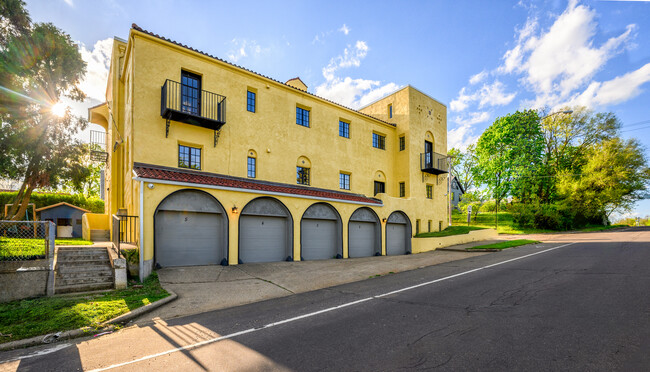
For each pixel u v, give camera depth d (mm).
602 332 4457
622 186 34000
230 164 14039
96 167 35594
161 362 4078
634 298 6113
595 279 8000
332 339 4629
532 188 36844
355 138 20078
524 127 37406
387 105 23953
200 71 13461
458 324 5086
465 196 41094
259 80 15477
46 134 17625
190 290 8227
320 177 17734
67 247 9445
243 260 12391
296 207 14062
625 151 34438
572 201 33594
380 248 17906
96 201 26812
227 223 11719
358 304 6688
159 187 10273
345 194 18219
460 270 10641
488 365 3592
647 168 34719
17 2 16031
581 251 14125
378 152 21547
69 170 18922
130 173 11812
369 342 4457
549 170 37344
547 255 13297
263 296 7852
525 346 4082
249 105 15289
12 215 17016
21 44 16391
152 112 12086
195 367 3891
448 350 4059
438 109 25000
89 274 8438
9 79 15938
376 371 3553
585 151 36781
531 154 36656
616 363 3527
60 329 5395
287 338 4750
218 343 4672
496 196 38031
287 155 16266
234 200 12055
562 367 3479
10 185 25750
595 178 33188
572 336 4359
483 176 39281
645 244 15852
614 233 26125
